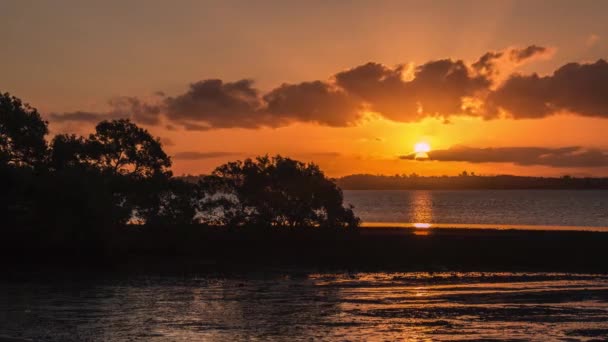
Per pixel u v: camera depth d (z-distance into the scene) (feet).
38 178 210.79
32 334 104.58
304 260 217.36
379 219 517.14
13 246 206.69
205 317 119.75
